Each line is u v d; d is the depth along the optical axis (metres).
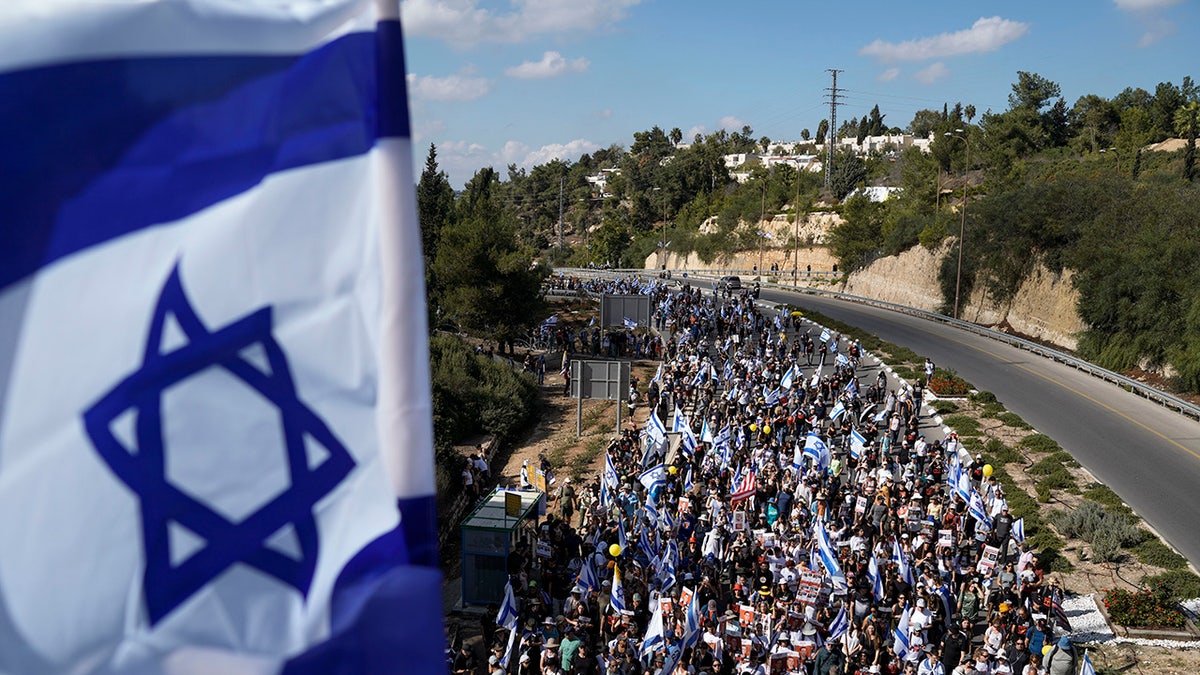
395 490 3.98
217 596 3.55
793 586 20.53
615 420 44.31
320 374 3.86
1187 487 33.97
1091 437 40.03
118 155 3.46
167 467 3.48
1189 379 47.47
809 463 28.23
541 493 25.48
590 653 17.89
